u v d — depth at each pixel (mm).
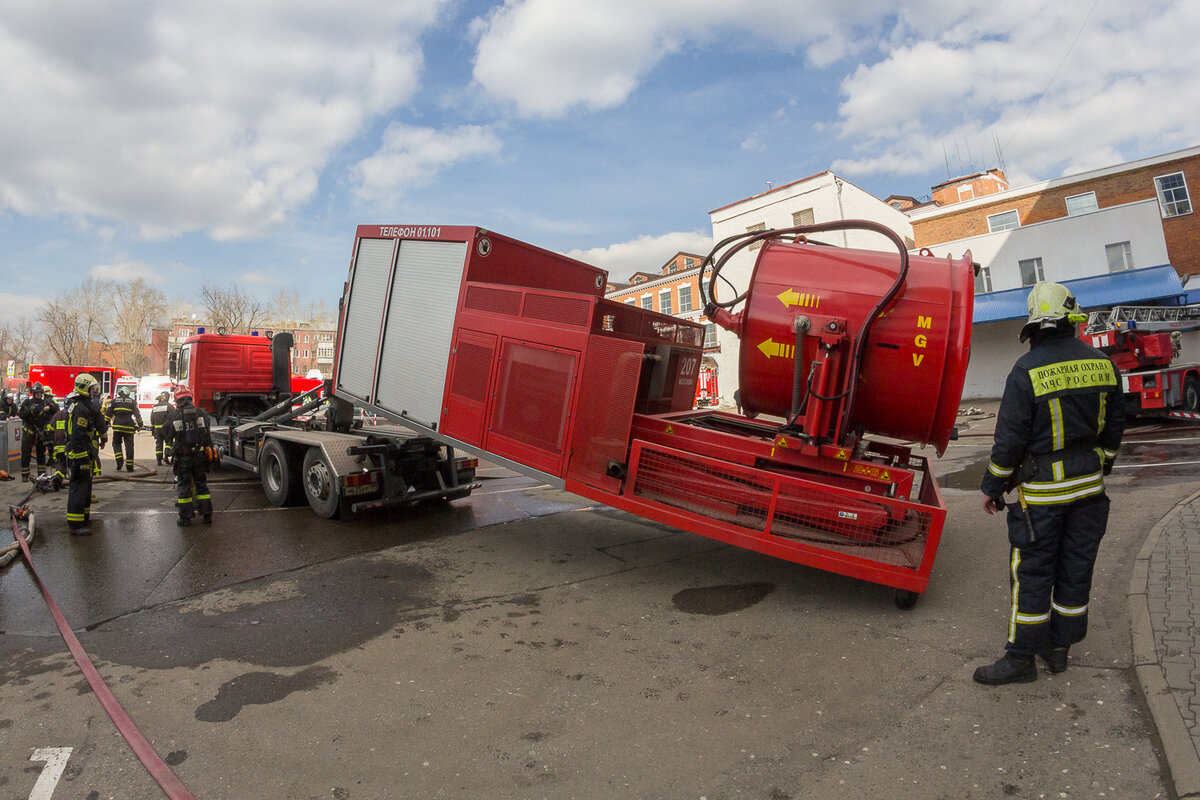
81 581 5613
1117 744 2904
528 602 5102
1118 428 3447
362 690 3678
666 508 5320
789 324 5289
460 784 2818
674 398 6797
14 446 12805
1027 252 24719
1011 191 27188
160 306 75250
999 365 25109
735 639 4312
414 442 8086
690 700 3521
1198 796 2443
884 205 32406
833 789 2713
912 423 5117
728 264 32344
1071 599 3496
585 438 5660
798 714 3334
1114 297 22078
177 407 7594
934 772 2795
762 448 5285
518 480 11375
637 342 5461
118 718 3322
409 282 7305
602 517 8117
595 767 2926
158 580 5652
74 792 2762
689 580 5570
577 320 5703
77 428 7223
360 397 7789
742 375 5668
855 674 3746
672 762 2951
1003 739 3010
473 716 3389
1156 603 4094
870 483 4965
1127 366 14023
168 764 2965
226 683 3766
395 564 6121
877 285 5051
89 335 73375
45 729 3260
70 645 4238
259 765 2961
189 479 7609
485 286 6438
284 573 5859
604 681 3766
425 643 4336
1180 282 21703
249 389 12516
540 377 5930
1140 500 7027
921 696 3457
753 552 6414
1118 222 23125
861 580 5465
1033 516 3451
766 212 30938
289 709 3465
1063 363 3408
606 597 5184
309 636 4457
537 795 2734
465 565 6082
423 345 7031
